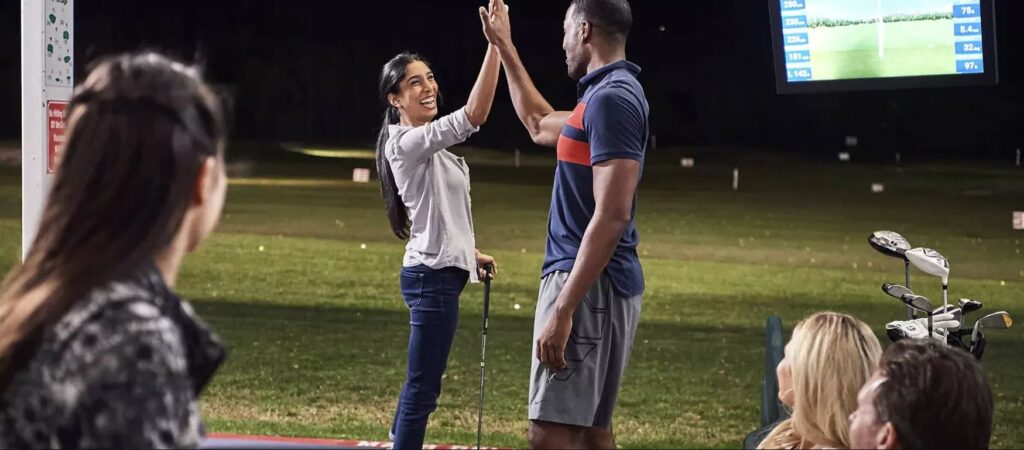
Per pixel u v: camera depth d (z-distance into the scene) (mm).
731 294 10633
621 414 5898
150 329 1063
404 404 3832
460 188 3891
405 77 3924
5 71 33188
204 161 1173
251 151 33250
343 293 10188
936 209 21469
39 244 1124
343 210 18844
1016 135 39281
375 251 13328
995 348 7898
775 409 4023
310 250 13133
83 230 1108
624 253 3066
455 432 5367
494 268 4207
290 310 9117
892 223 18906
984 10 4207
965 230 18047
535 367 3066
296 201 20250
